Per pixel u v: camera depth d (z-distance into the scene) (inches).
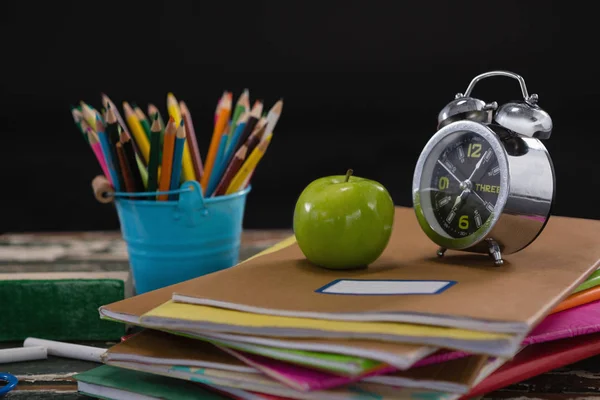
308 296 25.3
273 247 35.2
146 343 26.0
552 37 83.7
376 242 29.2
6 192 84.5
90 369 29.1
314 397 22.3
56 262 42.3
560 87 84.6
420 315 22.2
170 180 34.8
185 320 24.3
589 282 29.1
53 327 32.8
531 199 29.0
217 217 35.9
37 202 85.0
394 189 83.6
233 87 84.3
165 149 33.9
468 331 21.5
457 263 29.9
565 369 28.5
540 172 29.2
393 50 84.2
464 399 24.4
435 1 83.1
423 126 85.4
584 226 35.6
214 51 83.4
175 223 34.9
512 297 24.0
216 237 36.1
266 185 86.7
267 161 86.4
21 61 82.3
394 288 25.8
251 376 23.3
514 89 84.8
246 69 84.2
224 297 25.5
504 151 29.0
